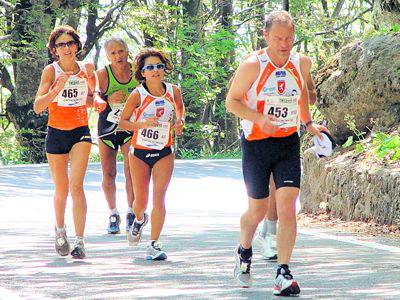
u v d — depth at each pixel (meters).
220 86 59.84
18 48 48.34
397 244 15.29
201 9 57.88
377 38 20.39
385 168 17.84
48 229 18.09
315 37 58.69
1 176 29.97
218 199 25.78
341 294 10.48
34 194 25.55
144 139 14.11
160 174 13.99
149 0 57.50
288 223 10.63
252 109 10.62
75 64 13.91
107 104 17.11
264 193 10.97
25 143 50.22
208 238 16.45
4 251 14.84
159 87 14.07
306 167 20.03
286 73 10.73
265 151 10.84
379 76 19.78
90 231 17.77
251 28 66.06
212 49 53.78
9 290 11.05
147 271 12.55
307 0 59.78
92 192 26.23
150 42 54.22
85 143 13.96
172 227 18.52
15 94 50.28
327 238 16.06
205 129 55.03
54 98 13.55
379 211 17.48
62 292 10.89
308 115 11.66
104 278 11.95
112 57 16.91
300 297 10.36
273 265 13.06
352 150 19.61
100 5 50.19
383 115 19.89
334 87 20.44
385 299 10.11
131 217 16.80
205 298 10.38
